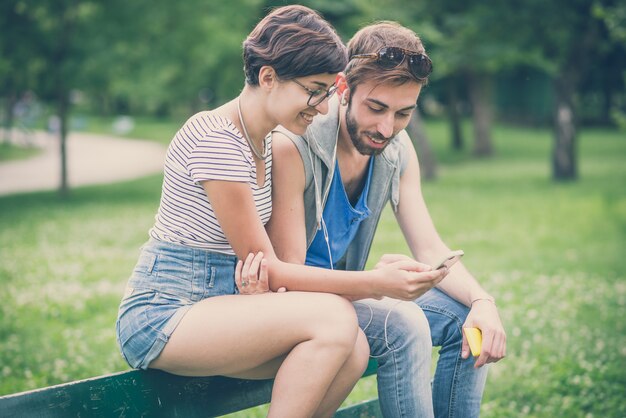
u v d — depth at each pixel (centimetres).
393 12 1666
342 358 221
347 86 255
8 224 1223
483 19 1606
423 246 286
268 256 234
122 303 235
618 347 533
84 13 1506
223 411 244
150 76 1584
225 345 220
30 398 209
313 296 226
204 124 232
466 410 278
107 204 1512
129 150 3288
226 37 1839
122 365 514
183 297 232
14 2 1445
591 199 1399
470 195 1518
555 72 1730
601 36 1694
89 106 6631
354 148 270
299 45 222
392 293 235
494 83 3981
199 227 233
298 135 249
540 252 919
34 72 1551
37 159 2784
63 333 595
